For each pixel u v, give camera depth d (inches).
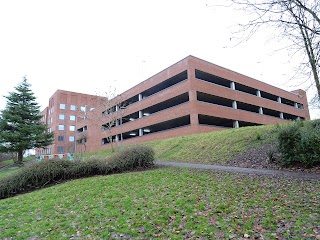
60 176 515.5
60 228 239.1
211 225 210.5
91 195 355.3
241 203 261.4
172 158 771.4
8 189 441.1
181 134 1185.4
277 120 1699.1
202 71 1246.3
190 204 271.6
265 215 222.4
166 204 279.4
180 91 1213.7
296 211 226.4
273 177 380.5
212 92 1257.4
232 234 189.5
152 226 221.3
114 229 221.6
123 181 423.5
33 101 1401.3
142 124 1453.0
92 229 227.5
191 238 190.1
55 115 2539.4
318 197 261.4
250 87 1545.3
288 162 464.8
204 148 761.6
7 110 1291.8
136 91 1530.5
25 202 355.9
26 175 467.5
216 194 303.1
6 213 308.7
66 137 2551.7
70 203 325.7
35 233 230.2
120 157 567.5
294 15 196.1
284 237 177.9
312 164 435.8
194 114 1134.4
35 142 1318.9
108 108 1316.4
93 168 543.2
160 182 394.6
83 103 2696.9
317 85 233.9
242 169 478.6
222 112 1284.4
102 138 1834.4
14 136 1206.3
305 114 2050.9
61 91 2613.2
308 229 186.5
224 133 836.0
